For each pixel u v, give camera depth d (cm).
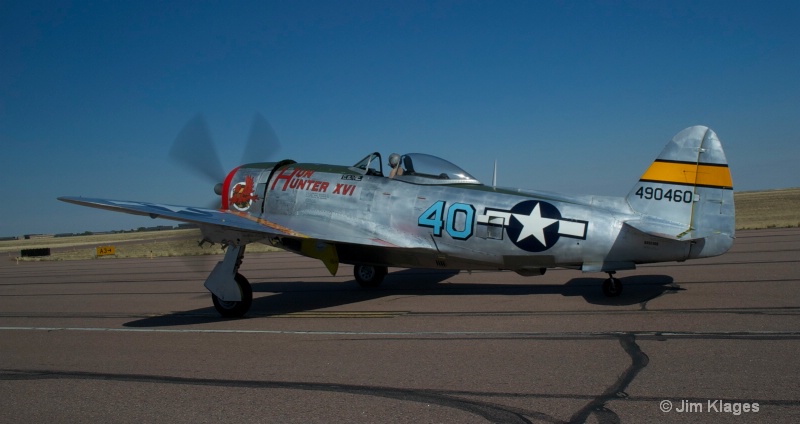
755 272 1016
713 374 450
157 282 1463
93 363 584
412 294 986
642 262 804
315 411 407
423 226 901
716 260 1247
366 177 980
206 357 589
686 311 704
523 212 844
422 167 947
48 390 489
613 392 420
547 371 479
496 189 896
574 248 817
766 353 502
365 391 448
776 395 398
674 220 793
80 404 447
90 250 4362
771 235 1909
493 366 502
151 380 508
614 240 797
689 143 791
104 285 1462
